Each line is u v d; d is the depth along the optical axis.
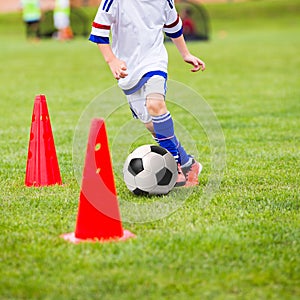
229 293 6.71
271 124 17.88
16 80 30.61
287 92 24.75
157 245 8.01
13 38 67.38
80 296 6.66
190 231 8.57
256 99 23.09
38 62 40.19
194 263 7.46
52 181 11.40
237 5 91.00
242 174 12.00
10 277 7.13
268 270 7.26
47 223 9.05
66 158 13.65
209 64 36.81
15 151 14.69
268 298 6.60
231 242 8.11
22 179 11.91
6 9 98.12
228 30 73.38
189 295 6.66
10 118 19.81
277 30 70.75
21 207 9.91
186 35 56.50
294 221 9.11
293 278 7.07
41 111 11.45
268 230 8.66
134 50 10.64
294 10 86.06
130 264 7.44
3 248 8.04
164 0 10.78
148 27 10.59
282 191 10.76
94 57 42.75
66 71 34.44
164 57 10.74
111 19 10.48
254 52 44.19
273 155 13.73
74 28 76.00
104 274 7.16
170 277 7.07
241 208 9.77
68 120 19.12
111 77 31.17
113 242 8.16
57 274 7.18
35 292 6.75
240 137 16.00
